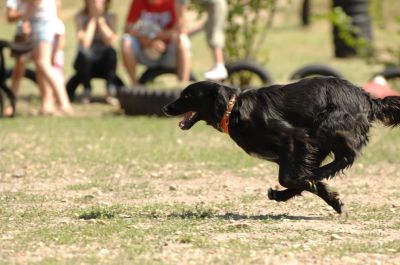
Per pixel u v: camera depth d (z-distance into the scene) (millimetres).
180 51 20875
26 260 8227
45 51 19516
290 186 9945
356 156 9938
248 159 14719
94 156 14922
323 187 10305
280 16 41656
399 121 10094
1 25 36719
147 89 19984
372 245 8773
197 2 21453
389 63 22344
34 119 19312
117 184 12648
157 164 14281
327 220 10180
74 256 8344
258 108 9898
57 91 19984
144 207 10961
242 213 10648
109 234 9258
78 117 19812
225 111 9984
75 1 43094
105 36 21516
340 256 8328
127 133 17531
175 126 18438
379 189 12359
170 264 7996
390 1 41188
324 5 43625
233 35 22438
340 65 28328
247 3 22328
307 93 9898
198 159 14703
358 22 27688
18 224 9953
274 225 9844
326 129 9844
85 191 12188
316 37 36375
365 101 10016
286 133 9805
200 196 11852
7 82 23094
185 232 9359
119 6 42094
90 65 21578
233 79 21688
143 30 21109
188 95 10273
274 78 25578
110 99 21938
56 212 10633
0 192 12086
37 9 19312
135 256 8312
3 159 14672
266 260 8148
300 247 8641
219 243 8836
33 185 12641
